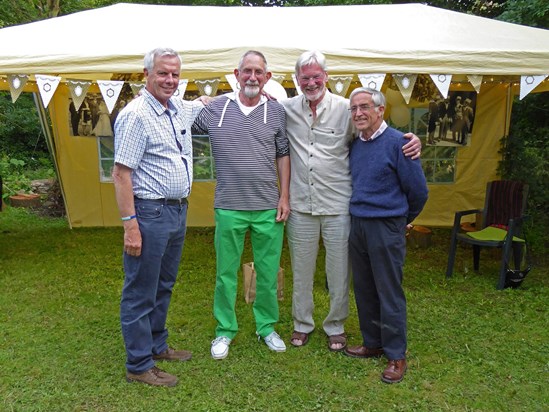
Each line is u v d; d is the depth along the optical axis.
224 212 2.79
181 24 4.46
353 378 2.75
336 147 2.78
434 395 2.59
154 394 2.58
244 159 2.72
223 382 2.71
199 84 3.70
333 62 3.62
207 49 3.62
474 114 6.08
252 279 3.86
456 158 6.30
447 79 3.68
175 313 3.69
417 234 5.61
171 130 2.49
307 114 2.78
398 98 5.61
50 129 6.37
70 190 6.45
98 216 6.56
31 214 7.39
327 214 2.84
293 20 4.63
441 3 9.04
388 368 2.74
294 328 3.23
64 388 2.63
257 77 2.61
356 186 2.69
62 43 3.88
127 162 2.36
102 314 3.64
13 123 10.70
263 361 2.93
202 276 4.61
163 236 2.51
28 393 2.58
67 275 4.58
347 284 2.97
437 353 3.04
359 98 2.50
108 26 4.39
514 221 4.16
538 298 3.96
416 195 2.56
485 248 5.47
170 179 2.48
